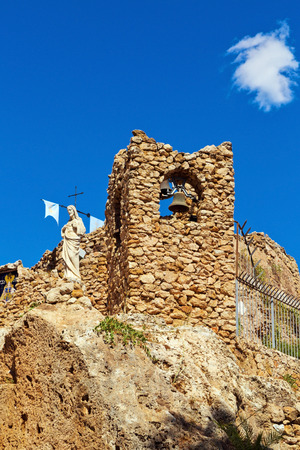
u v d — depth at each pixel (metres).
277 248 33.41
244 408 19.69
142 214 21.66
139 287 20.95
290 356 22.80
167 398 17.66
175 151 22.62
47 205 27.20
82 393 17.12
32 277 26.98
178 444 16.70
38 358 18.31
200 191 23.03
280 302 23.81
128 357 18.03
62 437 17.08
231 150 23.42
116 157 24.80
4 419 18.39
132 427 16.48
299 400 21.36
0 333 23.83
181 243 21.83
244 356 21.33
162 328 20.44
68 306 19.09
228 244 22.36
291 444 20.23
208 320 21.33
